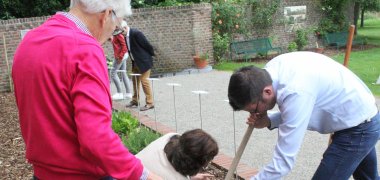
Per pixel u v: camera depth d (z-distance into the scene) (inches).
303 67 89.9
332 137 102.3
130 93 330.6
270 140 211.3
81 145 61.3
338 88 92.8
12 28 427.2
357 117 95.0
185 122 255.9
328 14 689.6
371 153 112.1
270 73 90.2
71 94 62.4
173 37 516.4
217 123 251.8
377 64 502.6
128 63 473.7
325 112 94.0
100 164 62.0
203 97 334.3
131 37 273.6
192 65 527.2
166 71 519.5
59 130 65.1
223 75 464.4
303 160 181.5
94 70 62.4
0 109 323.0
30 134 67.5
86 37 65.0
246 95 85.4
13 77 68.1
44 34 65.6
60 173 67.6
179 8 513.0
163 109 292.2
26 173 177.6
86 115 60.2
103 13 67.6
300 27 657.6
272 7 610.5
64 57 62.9
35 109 65.2
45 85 63.5
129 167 63.5
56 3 593.9
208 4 530.0
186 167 94.4
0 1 565.3
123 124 217.5
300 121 86.3
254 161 182.5
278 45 637.9
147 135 180.7
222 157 179.3
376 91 345.1
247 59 587.8
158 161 96.0
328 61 96.6
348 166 98.8
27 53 65.6
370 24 1243.8
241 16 582.9
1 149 213.0
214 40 550.9
